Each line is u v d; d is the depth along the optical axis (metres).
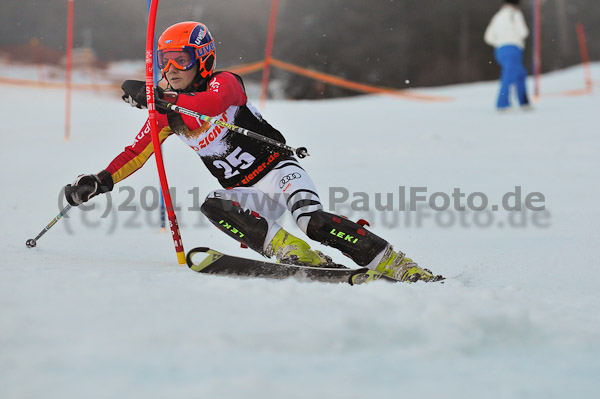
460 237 15.95
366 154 28.47
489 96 56.16
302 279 11.12
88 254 13.77
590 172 23.70
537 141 30.70
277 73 82.44
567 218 17.38
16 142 35.53
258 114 12.44
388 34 90.25
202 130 11.96
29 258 12.16
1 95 59.47
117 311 7.21
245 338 6.48
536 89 47.53
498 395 5.61
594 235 15.54
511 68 41.12
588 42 104.69
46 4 80.81
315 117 42.69
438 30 94.00
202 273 11.24
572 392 5.77
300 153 11.98
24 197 21.95
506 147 29.45
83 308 7.27
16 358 5.83
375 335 6.82
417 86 91.94
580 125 35.06
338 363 6.12
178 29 11.76
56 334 6.41
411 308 7.80
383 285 9.14
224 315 7.26
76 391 5.24
